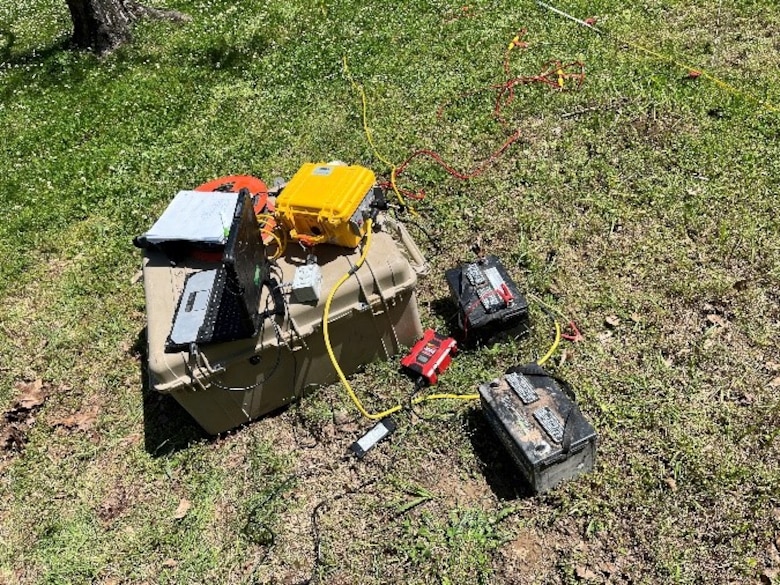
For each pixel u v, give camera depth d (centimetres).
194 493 203
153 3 479
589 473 185
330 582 179
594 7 369
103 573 191
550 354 212
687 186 260
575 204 264
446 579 173
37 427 229
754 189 253
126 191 318
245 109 354
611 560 171
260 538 189
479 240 256
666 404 198
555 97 313
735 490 178
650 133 285
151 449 217
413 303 206
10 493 214
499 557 176
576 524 178
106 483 211
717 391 199
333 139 320
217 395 199
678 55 325
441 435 201
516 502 184
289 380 207
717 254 235
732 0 354
